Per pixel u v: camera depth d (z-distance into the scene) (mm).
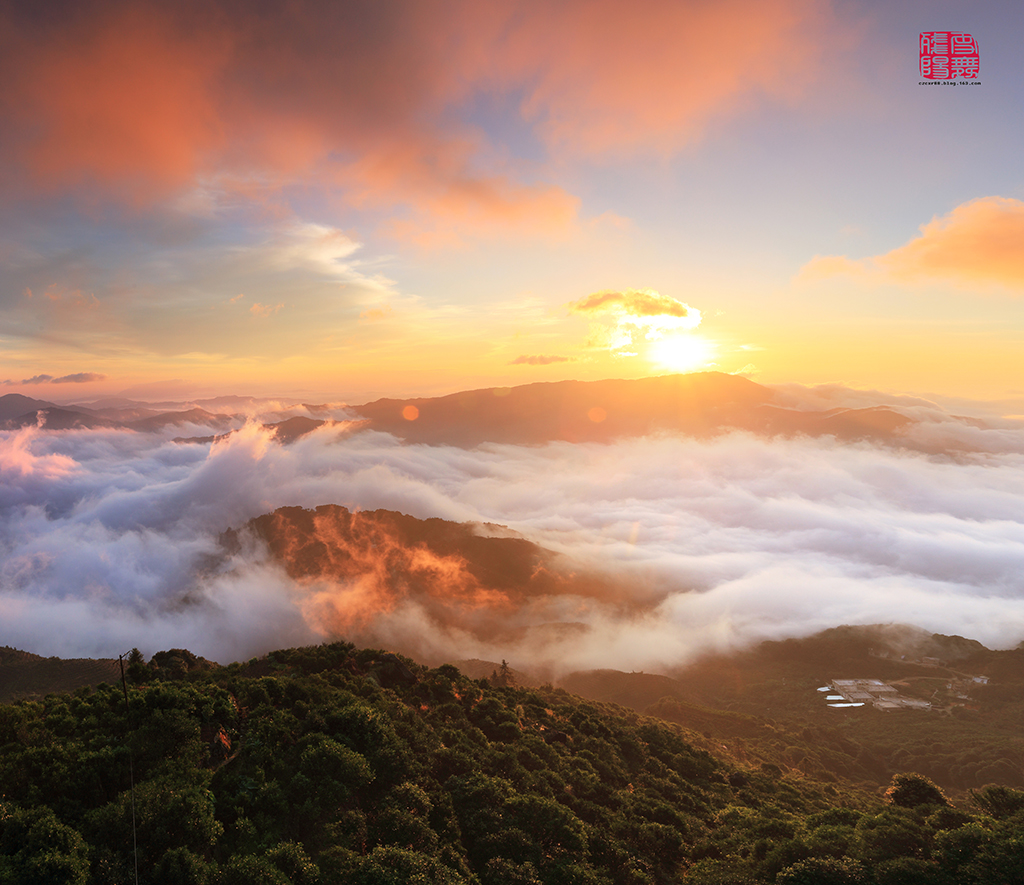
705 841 48812
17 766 34562
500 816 41688
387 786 41938
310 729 44781
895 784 56375
